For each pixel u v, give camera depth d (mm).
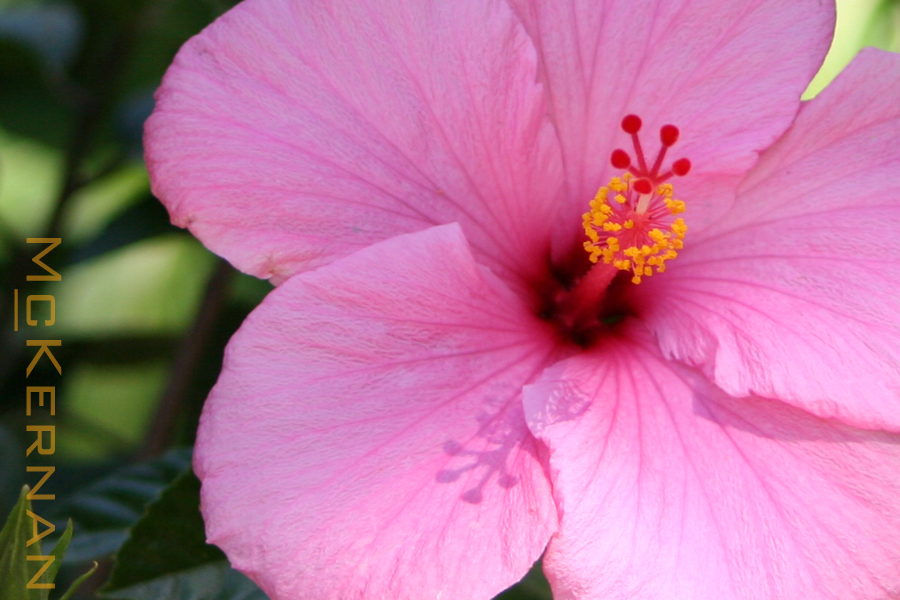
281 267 380
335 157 383
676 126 394
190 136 378
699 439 383
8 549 366
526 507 372
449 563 367
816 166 389
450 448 375
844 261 385
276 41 381
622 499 375
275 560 364
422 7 383
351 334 374
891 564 371
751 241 394
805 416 381
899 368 375
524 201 397
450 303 383
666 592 368
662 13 390
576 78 394
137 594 399
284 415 368
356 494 368
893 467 374
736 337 387
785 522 375
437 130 387
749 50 388
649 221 392
